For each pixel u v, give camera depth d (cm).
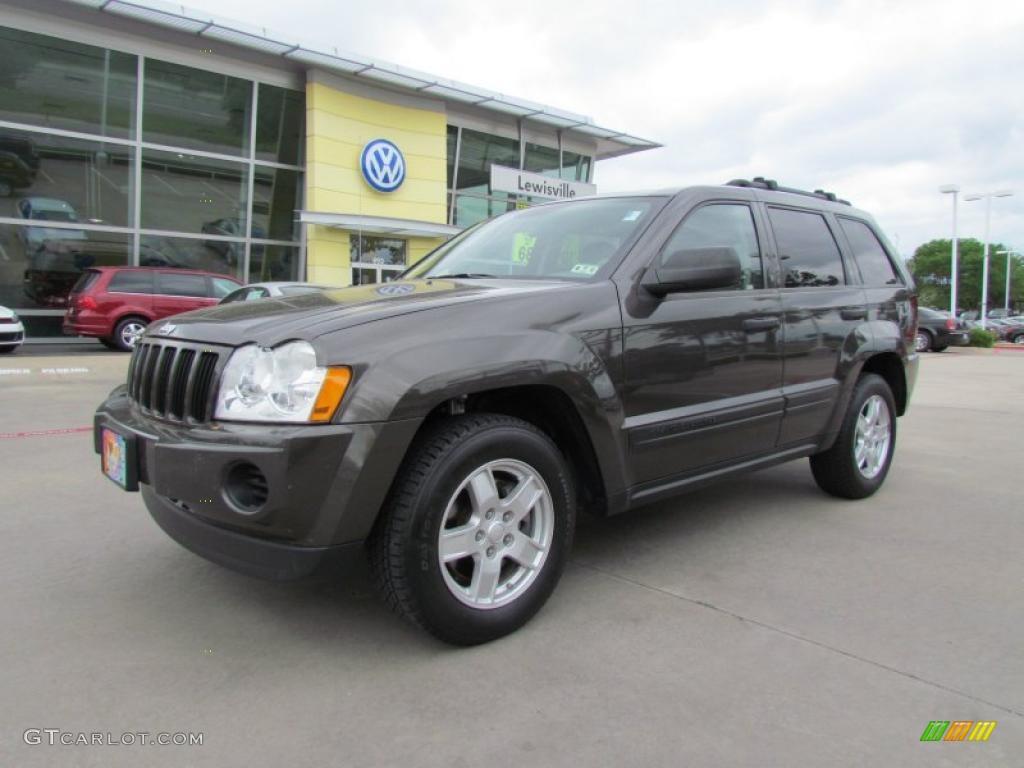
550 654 255
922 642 265
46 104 1561
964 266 8506
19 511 409
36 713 218
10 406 767
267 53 1748
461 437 248
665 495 324
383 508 242
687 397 322
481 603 258
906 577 327
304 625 276
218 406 236
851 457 432
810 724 215
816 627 277
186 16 1573
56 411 739
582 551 359
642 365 301
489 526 259
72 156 1605
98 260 1658
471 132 2247
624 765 196
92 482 470
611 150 2692
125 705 223
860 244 463
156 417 261
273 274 1928
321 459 223
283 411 225
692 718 217
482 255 371
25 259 1572
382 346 236
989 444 634
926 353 2159
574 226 352
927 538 379
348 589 309
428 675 241
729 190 372
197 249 1795
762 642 265
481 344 252
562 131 2448
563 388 271
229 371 236
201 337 253
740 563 343
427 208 2112
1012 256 8388
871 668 247
